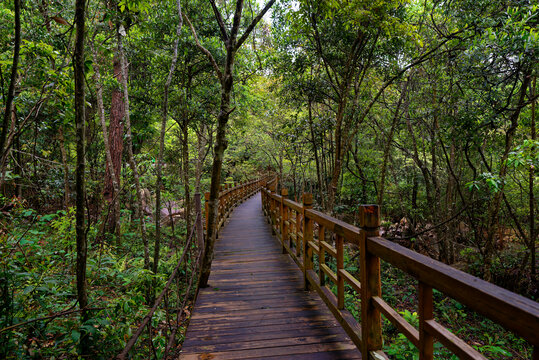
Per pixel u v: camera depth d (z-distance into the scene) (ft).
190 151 52.95
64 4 16.03
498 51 18.12
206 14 26.94
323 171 44.14
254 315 10.41
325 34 25.53
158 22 23.41
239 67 30.48
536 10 15.39
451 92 24.22
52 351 7.42
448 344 4.02
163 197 29.12
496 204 24.31
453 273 3.92
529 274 25.29
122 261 15.96
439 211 32.50
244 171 79.71
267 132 59.82
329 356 7.87
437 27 26.61
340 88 26.58
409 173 44.98
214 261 17.47
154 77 29.81
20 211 11.27
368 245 6.37
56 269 11.25
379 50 25.90
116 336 8.14
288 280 13.96
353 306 17.49
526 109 26.11
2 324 6.82
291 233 17.04
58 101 10.05
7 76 9.37
